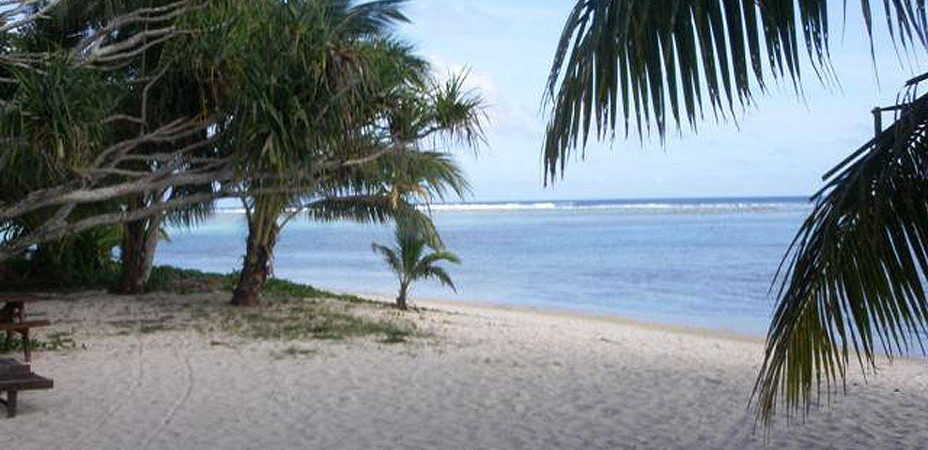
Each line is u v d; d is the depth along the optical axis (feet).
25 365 24.94
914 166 10.41
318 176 30.14
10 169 28.35
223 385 30.12
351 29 47.29
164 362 34.17
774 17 8.90
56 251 63.67
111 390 28.63
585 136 8.95
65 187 26.05
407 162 40.29
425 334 44.70
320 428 24.45
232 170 28.09
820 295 11.07
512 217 433.89
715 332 58.44
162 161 32.99
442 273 59.52
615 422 26.18
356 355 37.17
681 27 8.90
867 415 27.99
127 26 32.83
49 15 32.53
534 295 84.99
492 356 38.22
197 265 131.75
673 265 119.96
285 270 122.21
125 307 51.70
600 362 37.88
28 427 23.38
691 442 23.97
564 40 9.07
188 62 29.58
